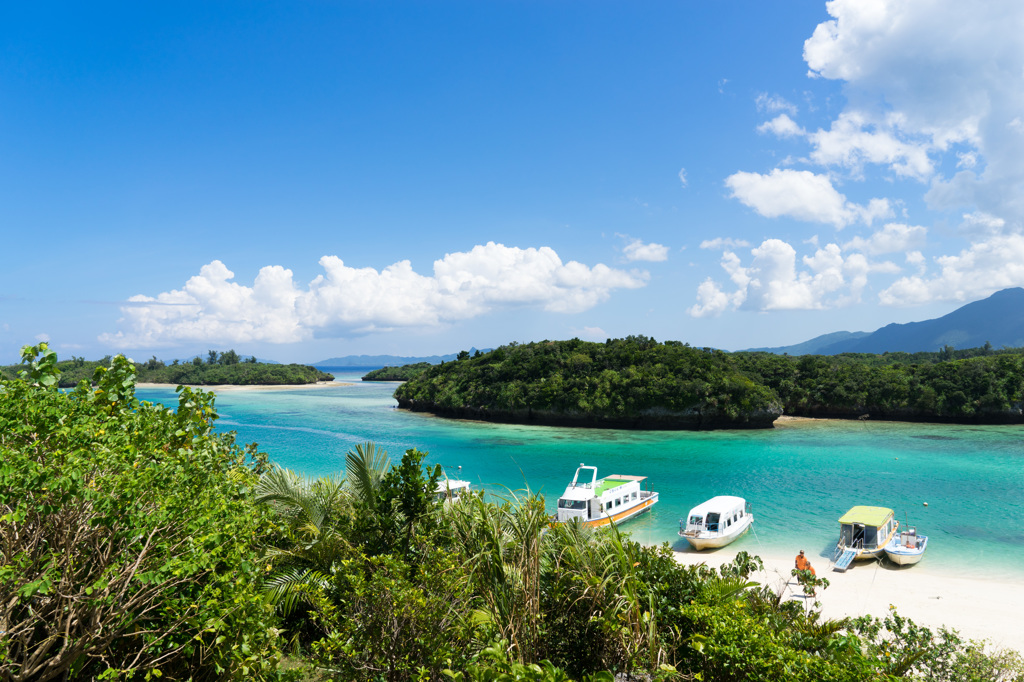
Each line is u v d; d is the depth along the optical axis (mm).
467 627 7203
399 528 10055
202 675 7137
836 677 6578
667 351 89188
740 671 7008
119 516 5707
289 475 12648
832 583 22609
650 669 7316
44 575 4973
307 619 10805
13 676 5133
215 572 6453
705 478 44281
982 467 48000
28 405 6355
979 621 18688
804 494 38500
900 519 32000
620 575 8289
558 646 8141
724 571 10336
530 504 8992
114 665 6461
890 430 74000
